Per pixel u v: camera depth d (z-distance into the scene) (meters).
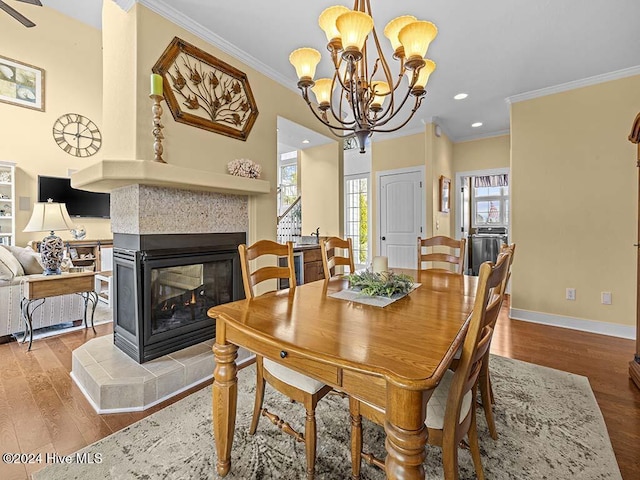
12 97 4.50
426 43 1.65
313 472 1.32
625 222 3.08
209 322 2.54
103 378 1.88
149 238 2.13
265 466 1.41
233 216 2.78
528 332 3.22
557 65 2.96
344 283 2.10
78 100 5.12
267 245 1.88
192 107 2.44
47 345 2.78
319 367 1.03
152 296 2.17
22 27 4.57
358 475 1.29
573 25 2.38
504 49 2.70
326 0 2.15
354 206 5.99
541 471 1.38
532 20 2.32
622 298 3.10
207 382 2.17
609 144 3.14
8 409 1.83
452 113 4.28
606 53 2.76
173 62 2.31
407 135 5.14
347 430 1.67
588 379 2.24
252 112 2.94
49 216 3.19
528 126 3.57
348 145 6.02
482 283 0.91
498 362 2.52
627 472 1.38
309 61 1.91
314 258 4.13
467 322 1.19
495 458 1.46
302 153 4.88
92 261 5.12
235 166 2.65
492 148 5.17
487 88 3.46
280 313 1.38
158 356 2.17
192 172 2.15
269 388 2.10
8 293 2.85
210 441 1.57
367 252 5.75
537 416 1.79
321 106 2.07
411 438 0.82
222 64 2.66
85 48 5.18
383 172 5.42
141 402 1.85
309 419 1.32
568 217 3.35
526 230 3.59
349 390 0.96
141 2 2.13
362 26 1.51
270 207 3.14
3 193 4.47
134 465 1.41
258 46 2.71
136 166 1.90
